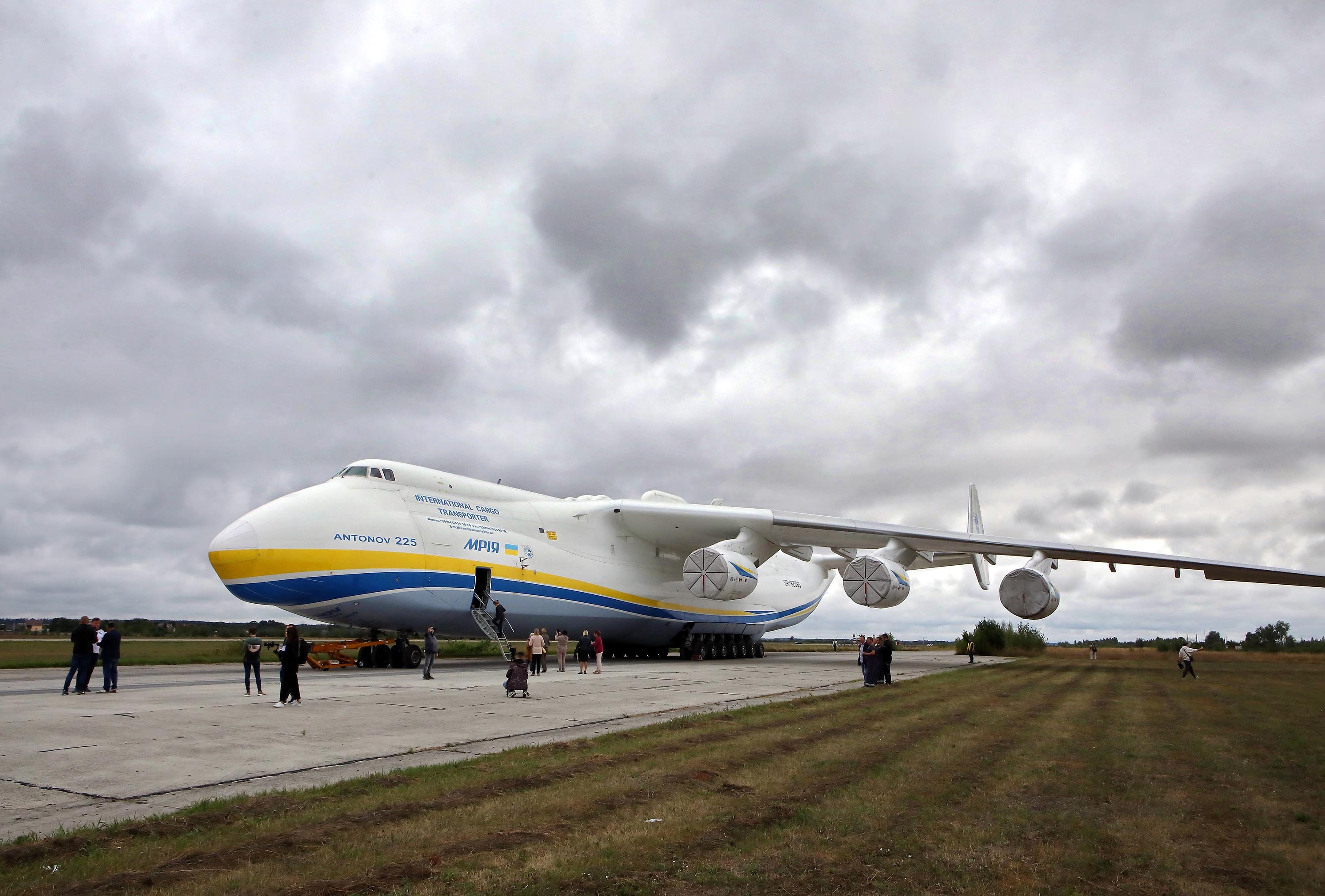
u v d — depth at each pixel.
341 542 16.27
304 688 12.99
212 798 5.56
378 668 18.67
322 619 16.88
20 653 25.83
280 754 7.14
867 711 10.93
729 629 26.80
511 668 11.82
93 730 8.30
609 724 9.30
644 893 4.00
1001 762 7.38
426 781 6.05
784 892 4.05
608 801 5.57
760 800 5.76
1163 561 19.58
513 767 6.58
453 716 9.69
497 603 18.78
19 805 5.36
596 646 17.95
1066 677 19.16
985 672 20.47
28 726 8.50
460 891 3.93
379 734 8.25
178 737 7.91
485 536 18.94
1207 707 12.30
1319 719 10.89
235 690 12.76
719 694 12.94
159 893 3.81
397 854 4.42
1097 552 19.89
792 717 10.17
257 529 15.60
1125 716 10.96
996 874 4.38
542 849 4.56
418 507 18.03
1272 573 18.97
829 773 6.69
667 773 6.48
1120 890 4.21
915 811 5.56
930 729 9.38
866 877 4.27
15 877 3.97
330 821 4.98
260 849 4.43
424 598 17.45
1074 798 6.09
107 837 4.59
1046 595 19.44
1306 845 5.03
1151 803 5.98
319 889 3.89
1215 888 4.26
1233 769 7.30
